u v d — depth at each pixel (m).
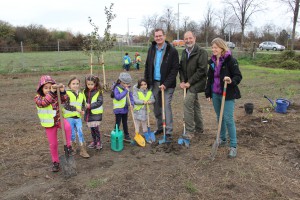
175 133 6.52
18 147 5.69
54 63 25.03
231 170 4.64
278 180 4.36
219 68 5.00
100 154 5.36
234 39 54.00
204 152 5.36
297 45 42.22
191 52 5.63
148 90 6.00
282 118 7.61
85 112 5.45
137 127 6.09
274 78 16.62
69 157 4.45
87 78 5.29
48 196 3.97
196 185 4.21
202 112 8.30
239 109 8.69
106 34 12.34
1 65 23.20
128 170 4.68
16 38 50.38
